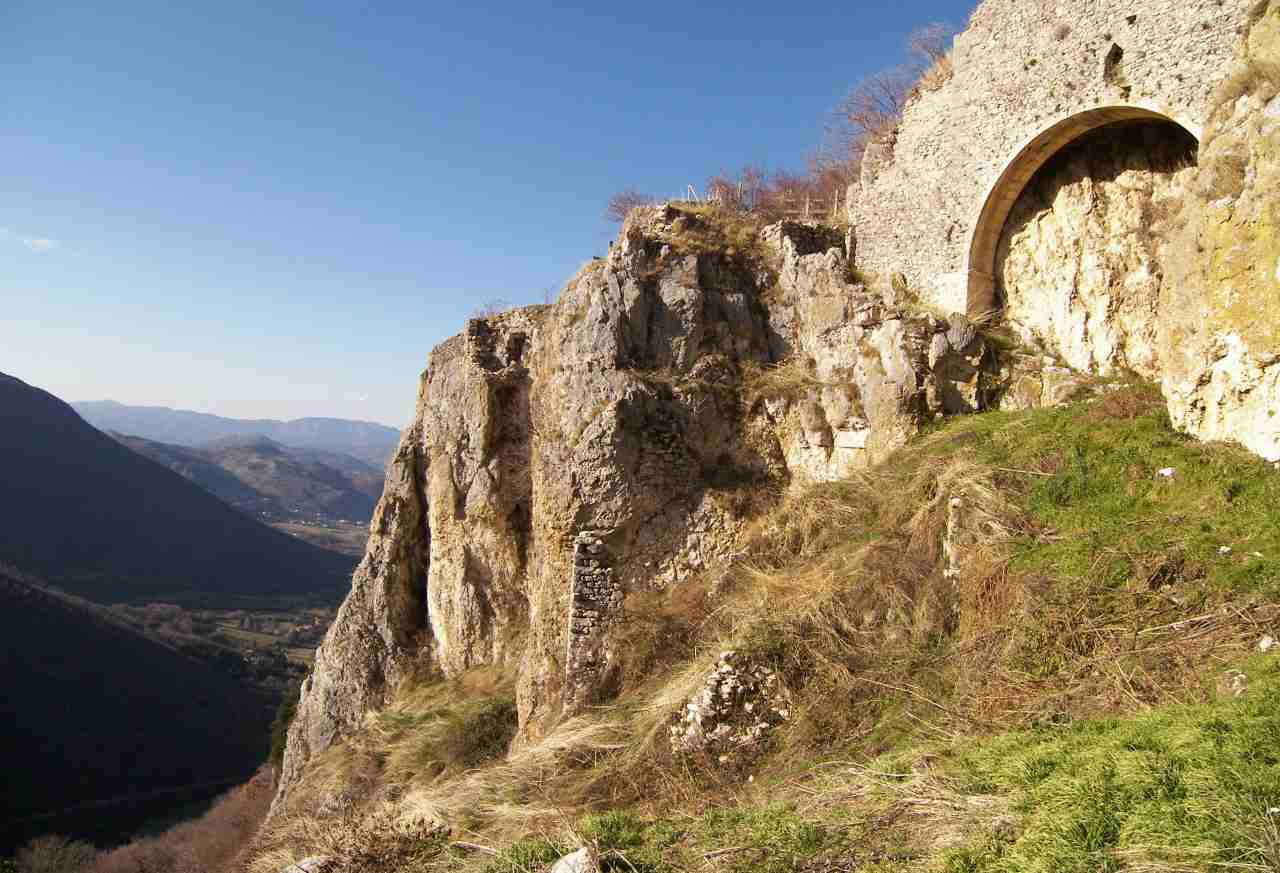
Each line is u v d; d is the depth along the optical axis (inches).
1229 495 306.8
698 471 534.0
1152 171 475.2
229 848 950.4
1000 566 322.7
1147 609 276.4
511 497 744.3
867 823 222.1
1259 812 160.7
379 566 861.8
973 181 524.4
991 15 513.7
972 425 447.2
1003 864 177.0
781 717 337.7
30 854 1269.7
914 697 305.1
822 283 554.6
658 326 554.3
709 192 930.1
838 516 436.8
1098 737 224.2
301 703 914.1
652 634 459.8
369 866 332.2
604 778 358.0
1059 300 506.3
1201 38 401.4
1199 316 351.3
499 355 768.3
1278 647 238.5
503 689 684.1
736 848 229.3
